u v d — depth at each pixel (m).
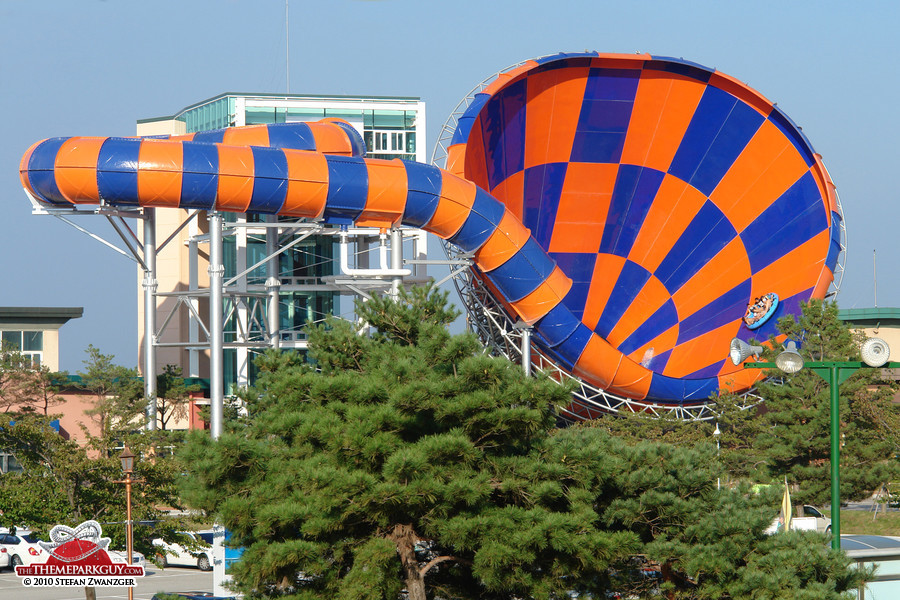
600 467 52.00
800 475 110.75
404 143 161.25
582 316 138.12
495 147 124.94
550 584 52.41
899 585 63.62
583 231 136.12
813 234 131.50
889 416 115.38
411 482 49.34
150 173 97.94
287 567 50.19
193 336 161.25
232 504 51.44
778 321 124.06
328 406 54.19
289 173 101.50
